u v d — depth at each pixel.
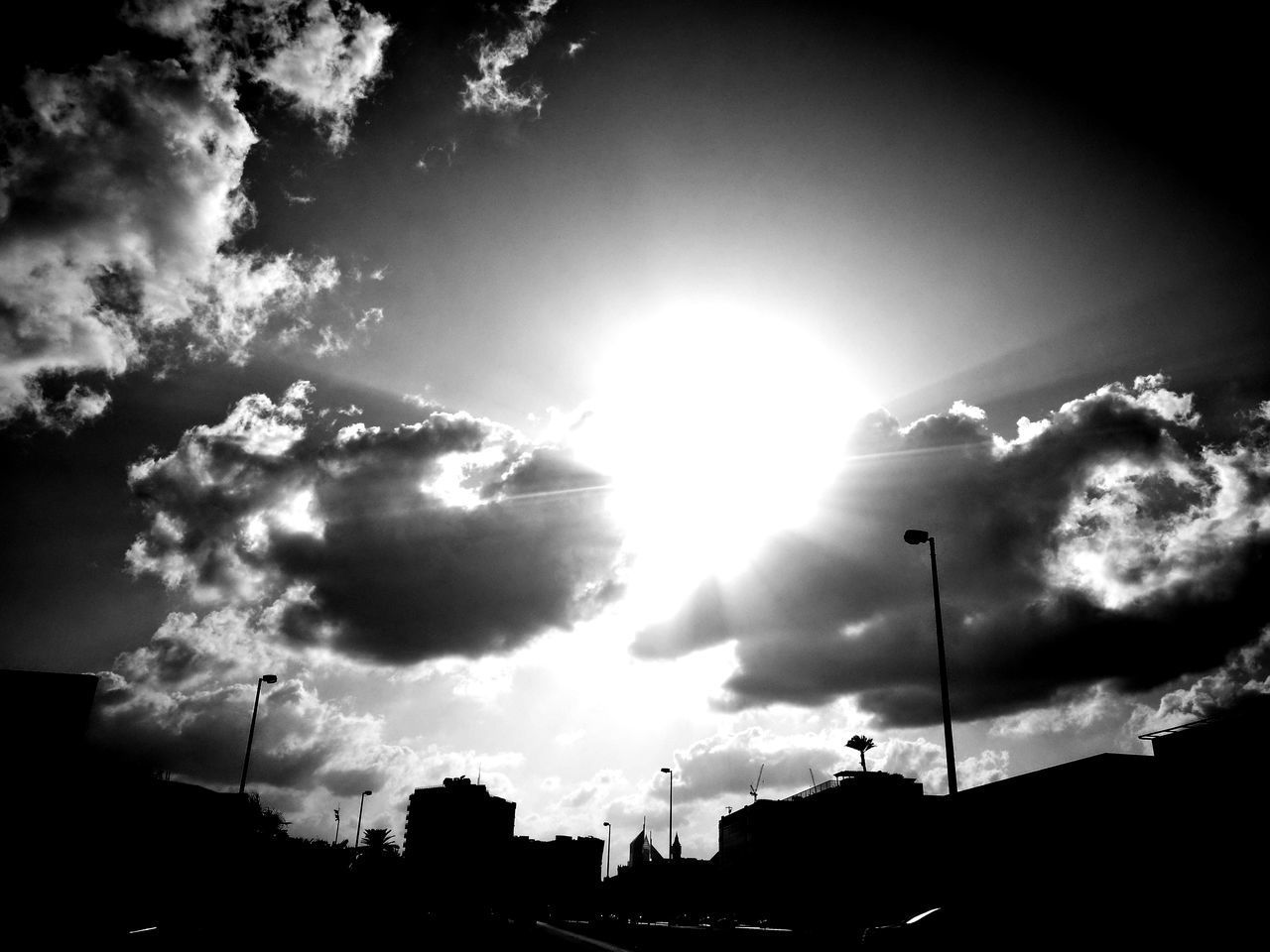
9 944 24.30
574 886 125.50
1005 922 20.61
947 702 23.08
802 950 30.78
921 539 25.09
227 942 25.98
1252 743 30.83
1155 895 27.77
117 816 42.91
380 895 61.22
